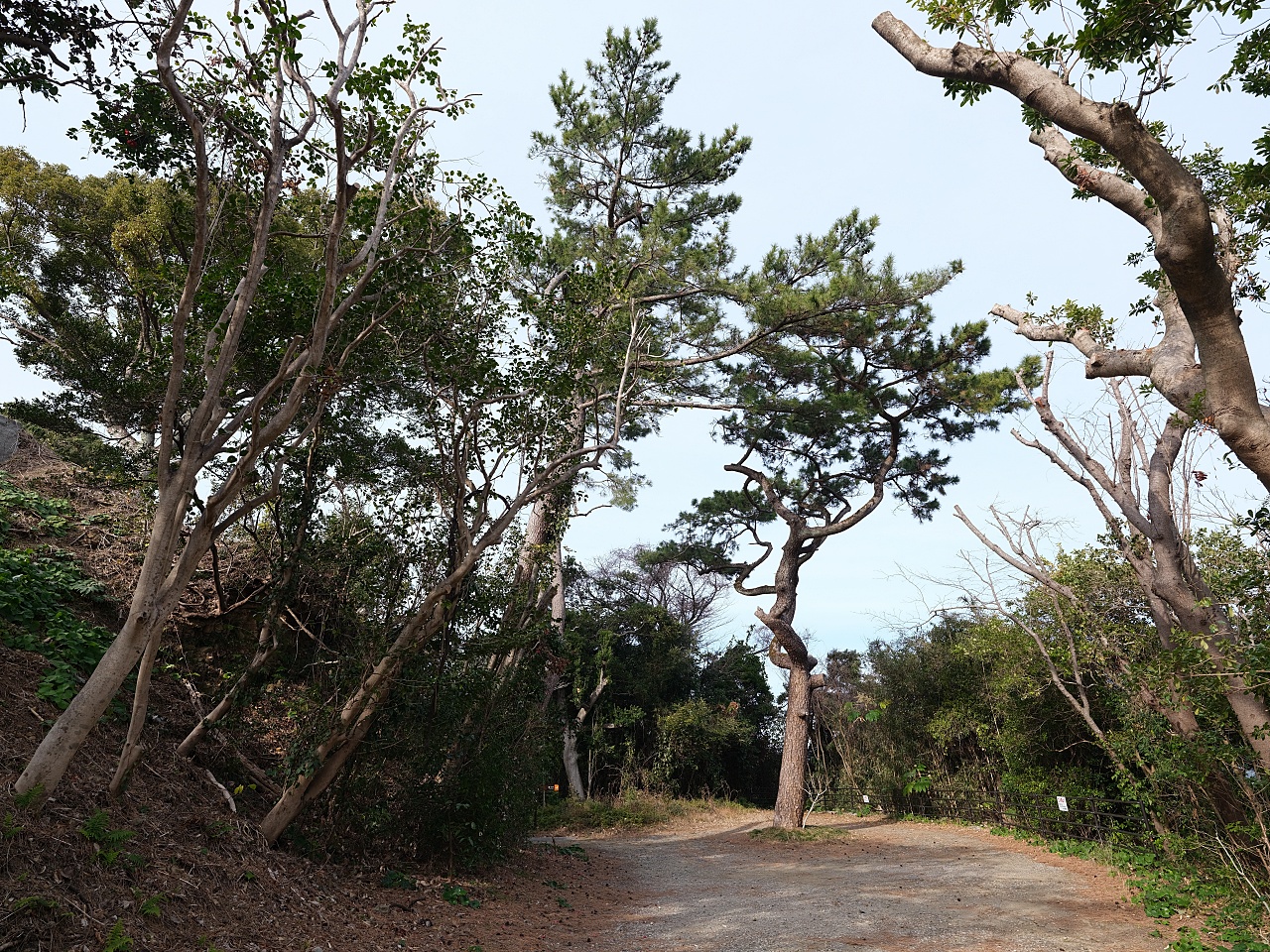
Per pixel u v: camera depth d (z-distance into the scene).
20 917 4.89
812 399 18.64
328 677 9.68
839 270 16.98
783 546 21.31
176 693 10.12
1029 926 8.49
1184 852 10.61
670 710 28.36
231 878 6.92
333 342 8.67
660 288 17.77
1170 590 10.45
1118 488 11.33
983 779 19.52
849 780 24.64
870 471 21.03
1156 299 8.66
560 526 12.65
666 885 12.16
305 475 9.73
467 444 10.16
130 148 7.42
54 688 8.29
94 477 12.65
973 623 19.23
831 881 11.84
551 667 12.78
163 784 7.99
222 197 7.73
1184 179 5.66
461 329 9.72
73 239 17.23
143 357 9.37
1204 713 10.05
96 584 10.70
